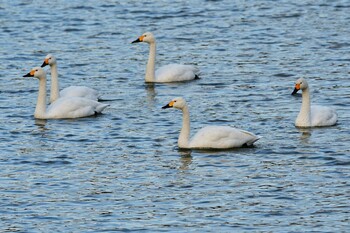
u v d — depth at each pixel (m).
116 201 29.62
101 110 39.31
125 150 34.31
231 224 27.83
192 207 29.09
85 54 49.44
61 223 28.06
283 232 27.25
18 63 47.88
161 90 43.09
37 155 33.78
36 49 50.38
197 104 40.41
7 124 37.75
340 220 28.05
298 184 30.77
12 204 29.42
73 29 54.50
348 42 50.69
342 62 46.94
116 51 50.19
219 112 39.12
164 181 31.17
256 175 31.58
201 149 34.34
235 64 47.19
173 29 54.53
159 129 36.88
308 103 36.91
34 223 28.09
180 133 34.56
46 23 55.81
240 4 60.34
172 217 28.39
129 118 38.47
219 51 49.78
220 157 33.44
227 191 30.28
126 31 54.22
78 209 29.05
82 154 33.88
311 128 36.78
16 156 33.69
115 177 31.59
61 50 50.22
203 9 59.06
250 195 29.94
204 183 30.97
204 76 45.34
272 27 54.34
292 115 38.56
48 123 37.91
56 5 60.22
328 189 30.33
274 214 28.52
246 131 34.62
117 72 46.28
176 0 61.53
